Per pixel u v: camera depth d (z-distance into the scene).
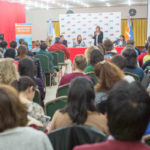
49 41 11.05
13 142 1.11
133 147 0.88
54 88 6.65
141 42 18.47
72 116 1.61
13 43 6.68
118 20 12.79
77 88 1.63
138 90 0.92
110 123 0.91
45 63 6.33
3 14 11.91
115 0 15.31
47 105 2.66
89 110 1.66
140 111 0.87
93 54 3.74
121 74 2.36
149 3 14.66
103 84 2.28
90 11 18.94
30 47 11.23
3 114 1.07
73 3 16.03
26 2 14.73
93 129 1.30
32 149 1.12
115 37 12.89
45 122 2.21
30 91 2.26
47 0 14.20
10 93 1.12
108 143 0.90
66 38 13.25
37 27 19.91
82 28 13.09
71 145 1.34
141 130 0.89
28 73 3.17
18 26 11.04
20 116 1.14
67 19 13.12
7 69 2.82
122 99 0.90
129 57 3.60
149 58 4.79
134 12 13.88
